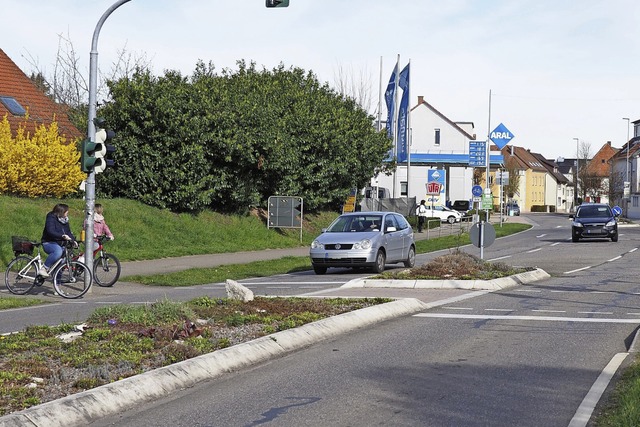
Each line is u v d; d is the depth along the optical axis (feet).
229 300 43.45
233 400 24.39
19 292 57.31
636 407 21.25
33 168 90.63
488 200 151.33
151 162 105.09
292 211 119.96
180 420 22.11
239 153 111.86
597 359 30.32
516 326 38.91
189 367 27.14
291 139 129.08
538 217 298.56
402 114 160.56
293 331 34.30
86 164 56.54
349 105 154.20
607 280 63.98
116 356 28.07
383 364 29.73
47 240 56.39
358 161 143.74
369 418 22.08
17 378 24.61
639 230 178.91
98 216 63.36
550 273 71.51
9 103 111.86
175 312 36.47
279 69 147.95
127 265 80.23
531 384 26.14
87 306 49.93
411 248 79.56
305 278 69.41
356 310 41.37
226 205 119.96
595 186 358.02
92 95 57.26
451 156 274.16
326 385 26.30
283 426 21.40
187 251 93.56
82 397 22.56
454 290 55.98
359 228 74.38
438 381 26.73
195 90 108.58
